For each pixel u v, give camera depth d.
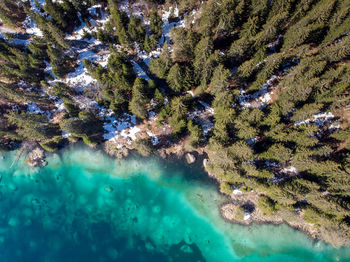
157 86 46.72
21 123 39.84
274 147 37.94
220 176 42.91
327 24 38.66
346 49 35.97
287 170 42.72
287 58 43.28
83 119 39.91
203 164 46.12
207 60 36.78
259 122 39.06
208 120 46.03
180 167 46.53
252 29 39.09
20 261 44.84
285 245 42.31
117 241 44.59
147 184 46.66
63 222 46.06
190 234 43.91
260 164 43.28
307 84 35.69
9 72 44.94
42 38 46.78
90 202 46.50
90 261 43.88
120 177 47.12
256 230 42.91
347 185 34.56
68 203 46.75
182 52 41.91
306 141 36.03
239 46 38.28
